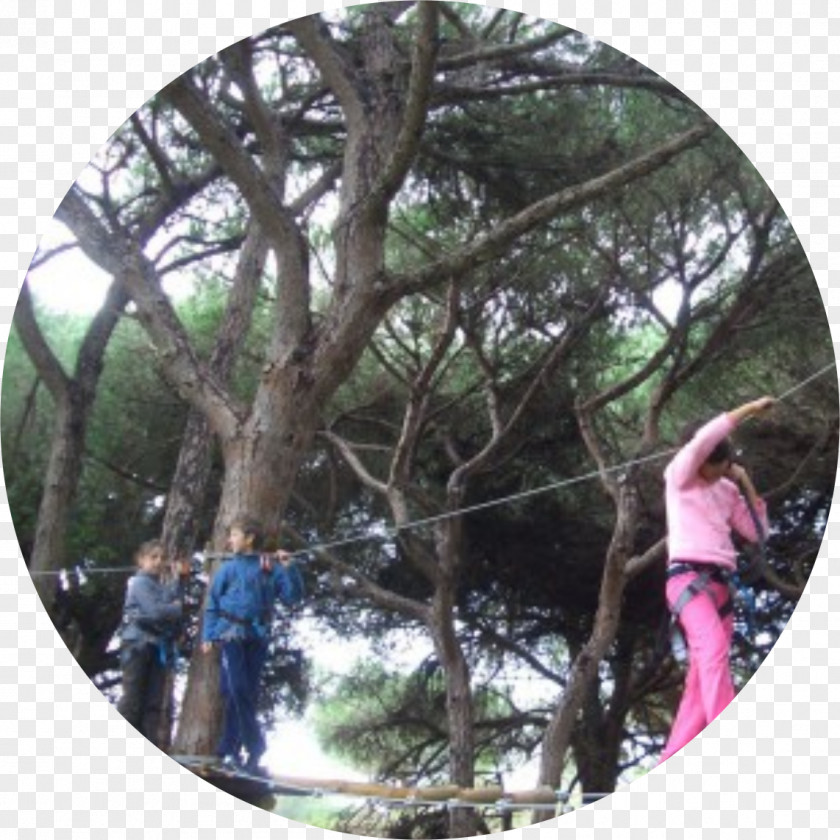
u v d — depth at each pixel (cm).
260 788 778
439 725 1109
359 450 1078
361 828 942
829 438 955
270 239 808
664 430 997
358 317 801
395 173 789
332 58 905
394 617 1077
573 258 1008
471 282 1007
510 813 931
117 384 1064
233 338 959
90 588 1030
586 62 1015
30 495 1059
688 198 946
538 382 965
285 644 1060
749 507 629
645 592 1041
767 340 965
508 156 1008
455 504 953
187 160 1056
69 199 855
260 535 776
